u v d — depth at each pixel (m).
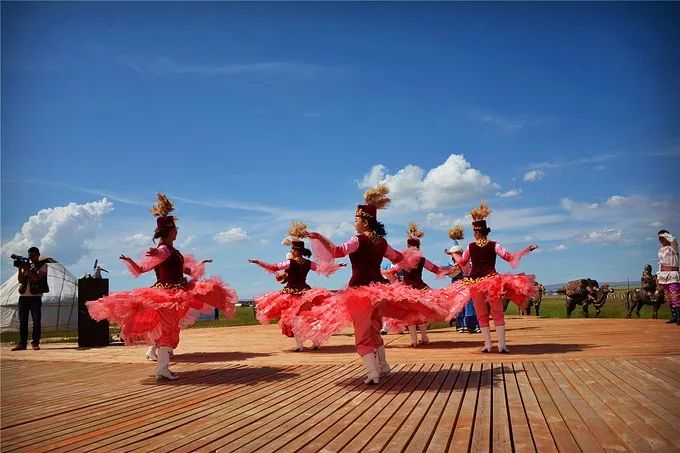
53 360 8.20
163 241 6.54
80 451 3.28
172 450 3.25
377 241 5.65
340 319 5.34
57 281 19.81
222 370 6.67
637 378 4.89
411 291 5.49
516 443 3.06
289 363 7.14
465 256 7.69
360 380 5.56
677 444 2.92
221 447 3.27
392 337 10.80
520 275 7.28
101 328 10.82
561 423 3.45
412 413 3.94
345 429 3.58
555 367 5.69
